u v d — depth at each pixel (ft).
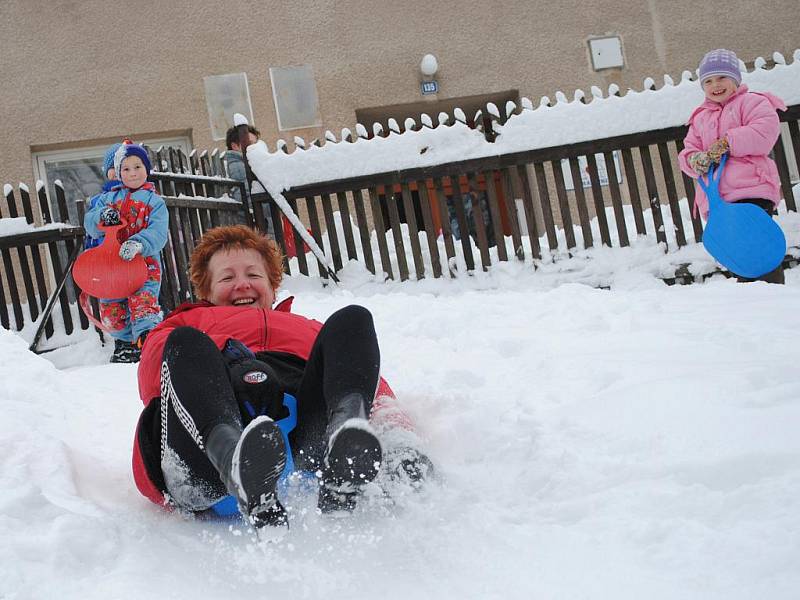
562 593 5.47
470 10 37.81
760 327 12.25
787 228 24.14
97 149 35.78
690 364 10.16
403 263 25.58
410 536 6.59
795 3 39.29
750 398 8.24
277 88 36.29
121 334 19.81
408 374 11.86
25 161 34.58
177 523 7.48
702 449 7.31
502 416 9.17
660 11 38.83
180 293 23.11
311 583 5.92
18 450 8.59
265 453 6.04
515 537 6.45
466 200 38.96
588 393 9.75
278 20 36.55
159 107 35.55
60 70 34.91
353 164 25.70
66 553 6.13
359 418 6.48
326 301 19.92
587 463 7.53
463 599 5.57
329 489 6.76
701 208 19.88
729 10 39.11
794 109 25.22
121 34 35.40
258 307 9.47
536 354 12.46
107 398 12.94
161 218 19.42
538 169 25.26
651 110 25.07
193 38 35.88
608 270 24.43
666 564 5.62
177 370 6.86
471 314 15.92
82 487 8.34
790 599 4.91
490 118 25.43
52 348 22.71
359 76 36.99
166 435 7.18
